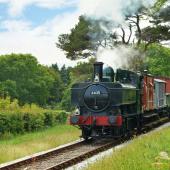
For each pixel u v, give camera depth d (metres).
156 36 44.91
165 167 12.98
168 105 40.09
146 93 29.19
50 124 35.38
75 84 23.75
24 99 105.31
